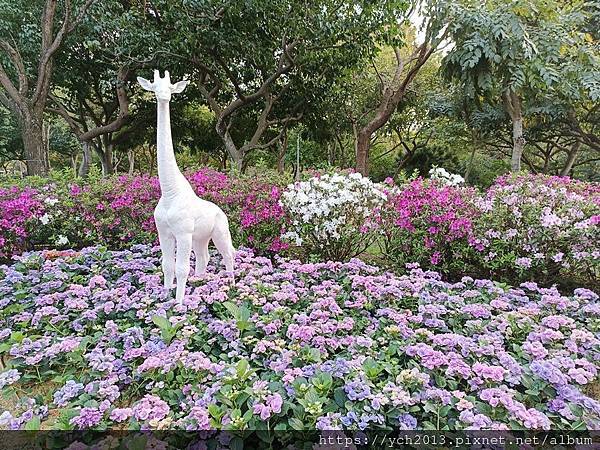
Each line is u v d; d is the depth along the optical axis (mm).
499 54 7523
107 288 3504
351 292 3479
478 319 3086
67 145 18625
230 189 5551
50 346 2512
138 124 13773
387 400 1952
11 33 9375
